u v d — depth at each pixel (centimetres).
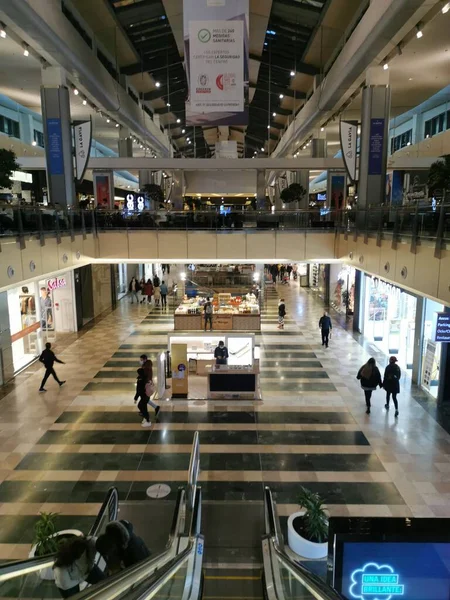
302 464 911
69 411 1157
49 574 416
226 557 646
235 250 1780
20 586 397
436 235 852
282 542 525
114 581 333
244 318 1953
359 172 1692
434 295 861
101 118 2520
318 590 350
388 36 1346
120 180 4334
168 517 691
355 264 1481
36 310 1577
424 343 1311
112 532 433
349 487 832
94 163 2281
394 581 409
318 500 653
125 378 1388
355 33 1574
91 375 1412
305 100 2853
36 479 861
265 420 1111
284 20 1975
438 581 413
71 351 1664
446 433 1041
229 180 4156
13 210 1045
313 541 631
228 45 1405
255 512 753
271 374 1428
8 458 937
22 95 2084
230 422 1101
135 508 708
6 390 1298
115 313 2325
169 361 1361
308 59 2256
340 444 991
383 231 1187
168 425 1085
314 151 2647
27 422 1098
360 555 408
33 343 1572
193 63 1415
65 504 786
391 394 1241
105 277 2408
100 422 1098
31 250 1134
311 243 1780
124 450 968
